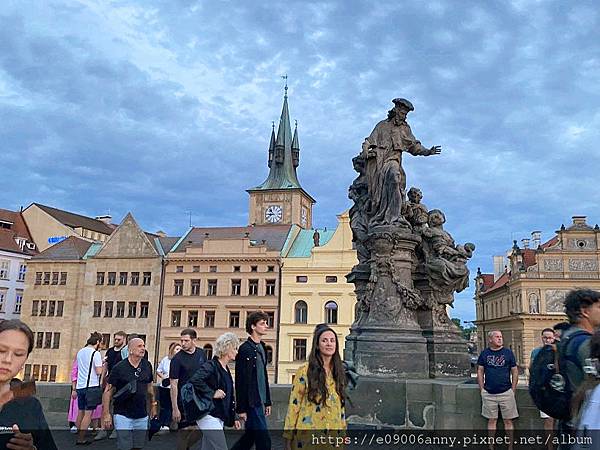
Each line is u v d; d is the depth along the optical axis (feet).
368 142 40.65
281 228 198.70
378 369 33.94
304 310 174.19
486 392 26.63
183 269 186.39
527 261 206.08
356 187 41.55
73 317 192.03
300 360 170.09
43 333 194.08
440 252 38.11
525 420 26.99
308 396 16.92
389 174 38.45
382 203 38.73
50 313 194.90
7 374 11.37
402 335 34.91
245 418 20.97
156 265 188.44
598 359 12.52
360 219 40.52
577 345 13.73
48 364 190.90
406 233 37.14
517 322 201.98
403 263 37.01
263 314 22.30
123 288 190.08
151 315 185.16
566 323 16.16
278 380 169.37
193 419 20.45
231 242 183.62
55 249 202.18
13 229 239.71
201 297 182.19
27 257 231.71
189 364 25.43
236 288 181.16
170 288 186.19
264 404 21.67
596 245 192.54
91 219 268.62
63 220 247.29
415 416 29.96
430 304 37.40
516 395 27.27
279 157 308.19
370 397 31.04
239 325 177.88
